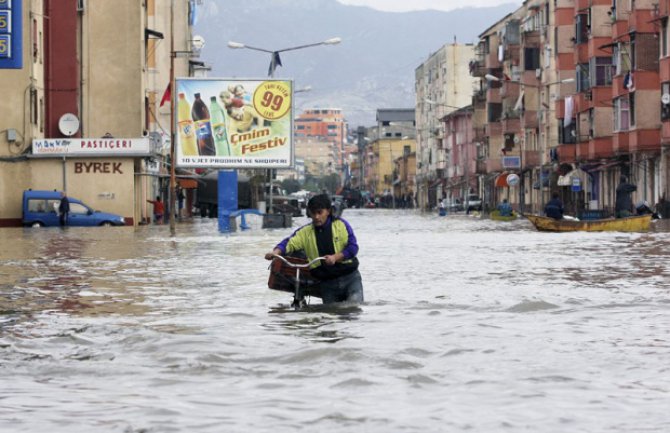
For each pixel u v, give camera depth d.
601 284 18.89
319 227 14.75
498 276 21.16
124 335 11.77
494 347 10.59
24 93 62.28
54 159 63.03
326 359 9.85
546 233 46.94
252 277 21.12
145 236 44.75
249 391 8.28
